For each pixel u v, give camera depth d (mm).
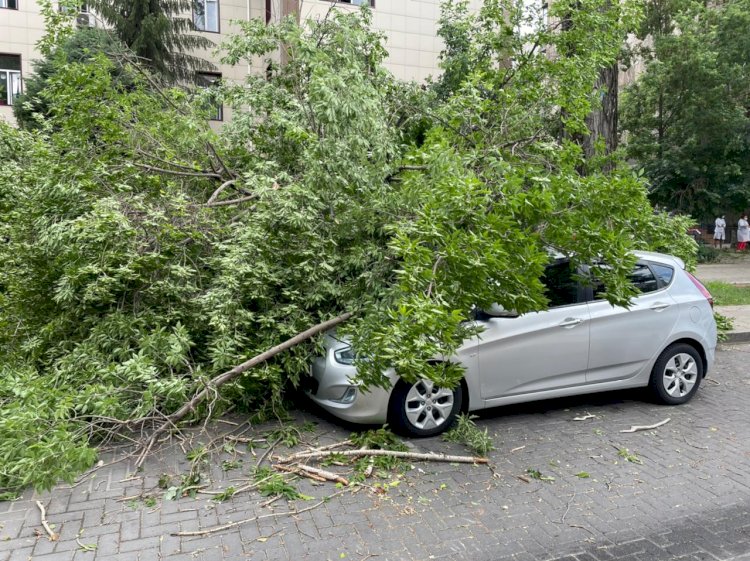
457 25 8305
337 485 4227
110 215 4699
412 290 3932
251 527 3674
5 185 6059
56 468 3582
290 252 5285
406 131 7316
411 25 21625
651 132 23297
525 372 5449
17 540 3496
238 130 6508
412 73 21797
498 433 5363
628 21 6949
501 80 6988
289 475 4344
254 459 4598
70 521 3707
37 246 5273
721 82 20953
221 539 3537
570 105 6523
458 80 9188
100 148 6160
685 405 6230
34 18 18719
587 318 5676
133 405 4660
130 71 6926
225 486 4172
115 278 4707
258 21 6891
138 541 3498
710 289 14250
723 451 4992
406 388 5020
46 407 3998
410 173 5344
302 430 5191
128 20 15586
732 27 21359
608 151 9469
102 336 4832
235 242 5238
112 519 3734
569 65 6477
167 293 4953
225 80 7137
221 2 19328
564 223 4637
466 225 4344
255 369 4906
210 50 19109
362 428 5270
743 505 4070
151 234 5105
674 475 4523
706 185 22688
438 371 4008
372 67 7039
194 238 5281
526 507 3994
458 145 6293
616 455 4883
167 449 4723
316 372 5223
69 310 5172
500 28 7363
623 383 5969
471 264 3908
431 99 7398
